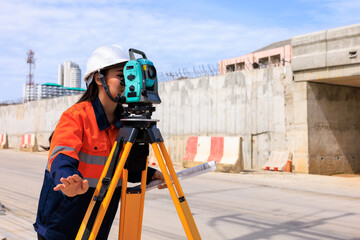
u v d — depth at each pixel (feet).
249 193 24.35
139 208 6.41
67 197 5.02
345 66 34.04
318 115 38.04
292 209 19.36
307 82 37.17
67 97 71.31
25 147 73.26
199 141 40.14
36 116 80.18
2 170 36.96
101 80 6.08
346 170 40.88
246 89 41.52
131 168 6.24
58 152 5.41
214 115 44.45
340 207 20.15
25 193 23.62
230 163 35.91
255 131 40.63
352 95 42.01
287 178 32.37
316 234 14.61
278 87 39.04
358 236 14.46
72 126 5.76
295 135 37.55
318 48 35.68
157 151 5.87
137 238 6.43
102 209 5.53
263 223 16.24
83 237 5.47
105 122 6.19
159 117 51.24
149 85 6.01
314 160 37.27
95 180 6.09
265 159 39.75
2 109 92.94
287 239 13.84
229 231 14.80
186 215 5.84
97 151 6.09
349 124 41.45
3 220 15.69
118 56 6.23
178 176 6.82
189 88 47.42
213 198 22.33
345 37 33.91
